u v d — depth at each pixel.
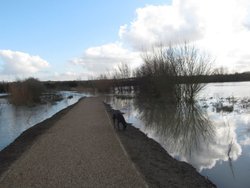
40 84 51.88
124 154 11.02
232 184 8.98
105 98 53.09
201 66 35.50
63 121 21.02
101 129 16.86
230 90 62.00
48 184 8.01
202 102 36.56
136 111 30.08
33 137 15.75
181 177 9.09
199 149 13.53
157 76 38.91
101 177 8.45
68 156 10.84
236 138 15.67
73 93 88.62
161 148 13.26
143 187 7.63
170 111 29.33
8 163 10.65
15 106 40.78
